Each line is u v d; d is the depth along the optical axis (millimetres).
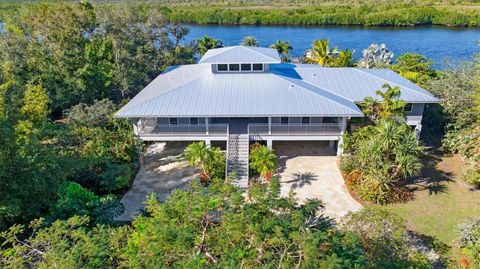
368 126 27359
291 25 113188
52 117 38719
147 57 47344
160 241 11977
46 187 19141
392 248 16344
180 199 13898
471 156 27234
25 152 18172
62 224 14523
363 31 100250
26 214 18688
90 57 40406
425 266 16797
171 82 33250
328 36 94250
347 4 125688
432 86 34594
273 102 28281
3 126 17328
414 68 44500
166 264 11781
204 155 25891
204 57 34219
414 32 95938
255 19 115375
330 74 33938
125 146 27656
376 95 30219
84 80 37812
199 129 28875
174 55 51750
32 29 42500
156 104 28234
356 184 25297
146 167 28969
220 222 13383
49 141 24250
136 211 23562
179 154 30906
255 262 11406
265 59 31750
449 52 72250
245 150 28016
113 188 24953
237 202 13367
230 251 11750
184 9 126938
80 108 32562
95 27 45250
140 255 12281
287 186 26141
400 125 25266
